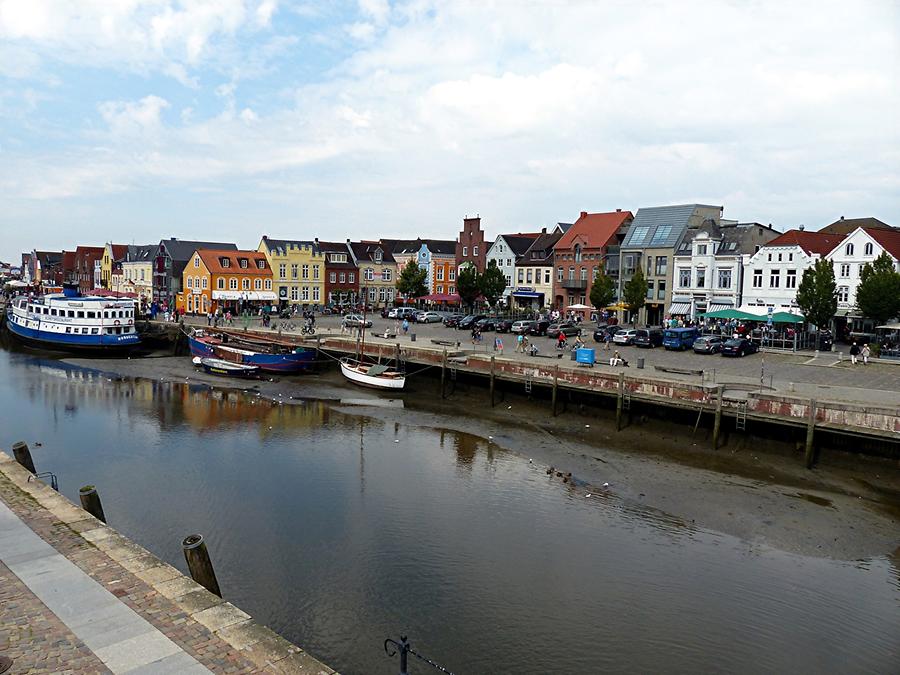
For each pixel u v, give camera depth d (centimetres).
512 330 6034
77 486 2541
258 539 2077
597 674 1434
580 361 3944
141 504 2359
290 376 5147
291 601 1712
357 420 3666
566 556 1967
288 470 2744
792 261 5741
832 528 2162
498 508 2336
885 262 4756
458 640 1549
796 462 2803
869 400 2909
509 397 4062
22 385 4672
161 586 1273
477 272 8656
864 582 1828
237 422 3591
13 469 1964
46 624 1130
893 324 4700
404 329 6338
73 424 3516
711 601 1723
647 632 1584
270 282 8956
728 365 4103
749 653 1510
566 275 8262
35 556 1396
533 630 1591
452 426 3538
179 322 6756
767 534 2120
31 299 6844
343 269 9706
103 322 6166
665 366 4028
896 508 2333
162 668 1011
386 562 1927
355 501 2397
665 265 6981
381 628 1597
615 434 3312
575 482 2608
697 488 2531
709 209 7281
